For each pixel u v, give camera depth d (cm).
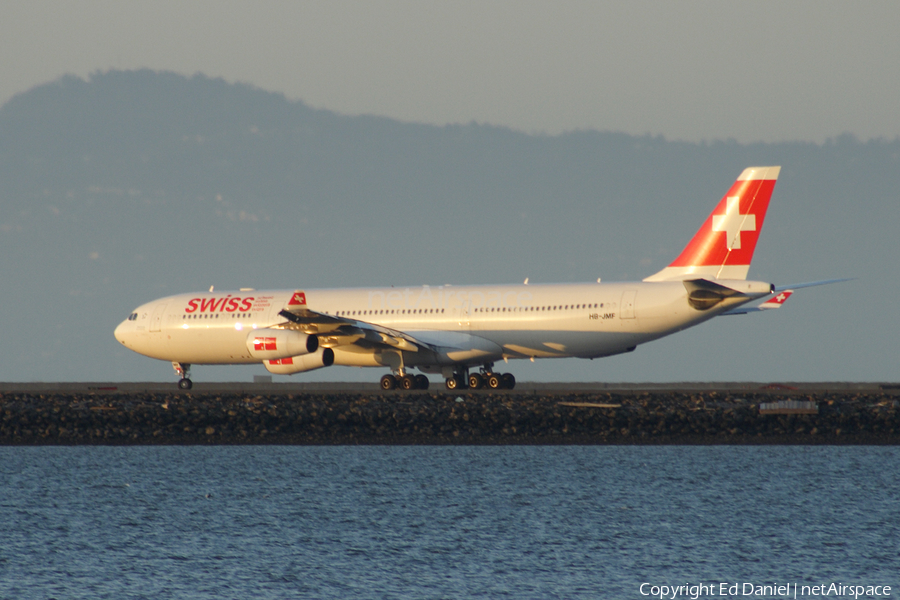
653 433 16438
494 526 10981
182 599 8725
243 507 11956
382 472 13900
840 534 10600
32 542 10525
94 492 12825
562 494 12438
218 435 16912
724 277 18450
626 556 9894
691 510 11619
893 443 15750
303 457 15212
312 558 9894
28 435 17150
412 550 10125
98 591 8931
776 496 12238
